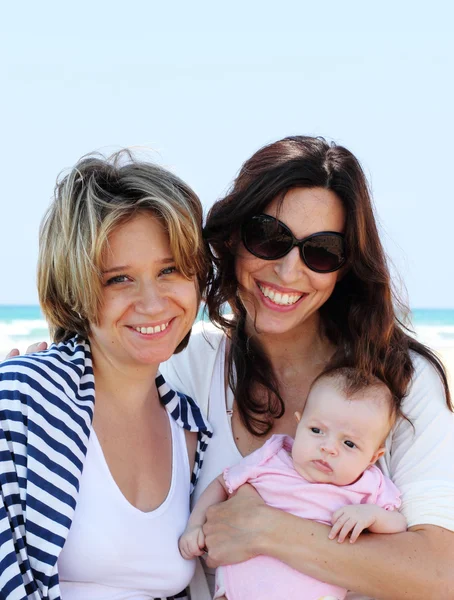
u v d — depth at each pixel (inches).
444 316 2085.4
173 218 104.2
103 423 111.2
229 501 119.7
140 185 104.6
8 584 90.6
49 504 96.5
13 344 1251.8
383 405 124.2
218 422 130.7
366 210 125.3
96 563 102.7
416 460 121.4
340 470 121.3
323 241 122.6
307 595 111.8
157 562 109.4
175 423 124.8
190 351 137.4
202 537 116.0
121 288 106.0
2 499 94.0
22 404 100.7
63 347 114.1
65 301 108.3
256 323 130.3
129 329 107.1
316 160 122.2
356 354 129.6
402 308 142.2
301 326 134.8
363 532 115.2
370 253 127.0
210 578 125.0
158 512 112.4
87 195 103.4
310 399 128.6
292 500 120.8
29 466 96.5
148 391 117.3
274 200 123.0
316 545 111.6
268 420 131.3
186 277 109.3
